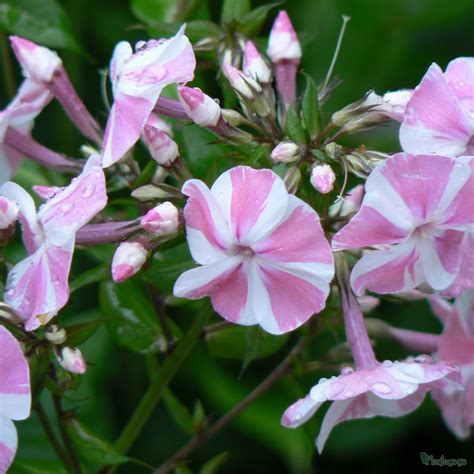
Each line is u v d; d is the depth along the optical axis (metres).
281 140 0.45
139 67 0.44
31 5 0.51
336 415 0.44
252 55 0.45
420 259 0.44
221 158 0.45
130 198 0.49
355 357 0.44
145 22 0.51
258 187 0.43
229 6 0.49
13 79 0.52
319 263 0.43
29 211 0.44
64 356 0.44
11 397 0.43
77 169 0.47
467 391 0.48
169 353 0.48
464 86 0.44
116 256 0.44
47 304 0.44
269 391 0.53
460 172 0.43
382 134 0.53
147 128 0.45
